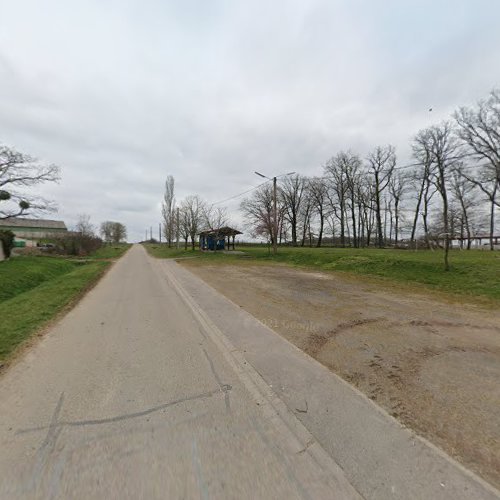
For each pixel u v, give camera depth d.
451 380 3.30
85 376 3.39
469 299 7.70
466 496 1.75
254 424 2.48
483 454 2.11
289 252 25.00
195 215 43.62
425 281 10.36
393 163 38.12
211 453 2.12
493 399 2.89
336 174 44.28
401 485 1.84
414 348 4.29
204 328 5.33
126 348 4.31
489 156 22.31
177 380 3.30
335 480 1.88
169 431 2.38
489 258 13.38
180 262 22.39
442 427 2.44
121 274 14.35
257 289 9.52
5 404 2.80
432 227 32.47
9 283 11.25
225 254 29.39
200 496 1.75
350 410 2.70
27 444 2.22
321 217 47.44
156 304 7.38
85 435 2.32
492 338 4.72
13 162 20.30
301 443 2.24
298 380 3.31
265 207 34.91
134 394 2.99
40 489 1.81
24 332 5.00
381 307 6.87
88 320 5.87
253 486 1.83
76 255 31.17
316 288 9.57
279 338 4.77
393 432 2.37
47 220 69.38
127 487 1.82
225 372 3.52
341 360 3.88
